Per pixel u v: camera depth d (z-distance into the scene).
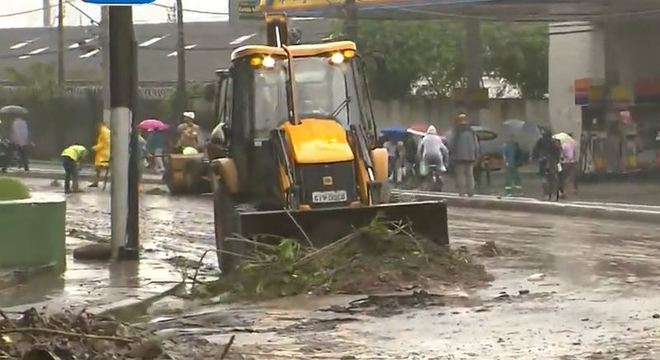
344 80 26.72
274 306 21.55
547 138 51.31
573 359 15.77
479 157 58.12
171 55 119.00
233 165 26.66
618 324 18.52
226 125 27.44
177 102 83.00
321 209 24.69
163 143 78.56
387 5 58.38
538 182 60.31
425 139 56.72
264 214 24.31
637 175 59.56
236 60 26.84
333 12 63.16
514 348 16.73
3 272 25.14
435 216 25.19
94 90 96.88
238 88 26.77
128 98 29.28
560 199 49.69
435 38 79.69
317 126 25.98
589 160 61.16
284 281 22.94
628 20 62.94
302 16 65.81
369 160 25.78
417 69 79.19
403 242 24.36
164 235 36.78
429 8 59.50
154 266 28.20
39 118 100.06
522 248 31.06
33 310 16.75
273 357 16.45
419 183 57.19
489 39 82.62
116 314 21.00
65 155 58.62
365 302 21.41
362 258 23.81
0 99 102.44
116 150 29.28
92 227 39.75
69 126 98.06
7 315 17.89
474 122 69.06
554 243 32.66
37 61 122.31
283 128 25.86
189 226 40.06
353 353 16.70
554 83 67.81
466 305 20.86
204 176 51.38
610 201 47.91
